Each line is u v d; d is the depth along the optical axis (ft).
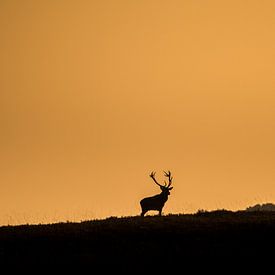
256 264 618.03
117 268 617.21
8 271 618.44
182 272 606.14
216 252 646.74
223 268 612.29
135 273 605.73
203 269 611.47
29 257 651.66
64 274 609.01
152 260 633.20
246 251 646.74
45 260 641.81
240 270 607.37
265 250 647.97
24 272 615.57
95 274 606.14
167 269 612.70
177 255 642.63
